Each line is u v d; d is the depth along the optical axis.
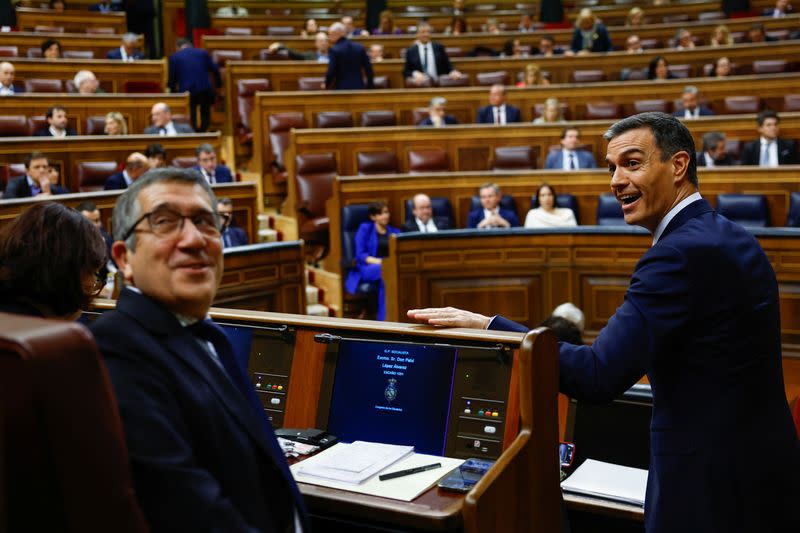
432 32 13.39
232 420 1.30
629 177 1.84
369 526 1.63
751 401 1.74
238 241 6.12
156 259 1.31
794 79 8.49
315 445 1.86
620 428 2.43
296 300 5.16
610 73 9.93
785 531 1.73
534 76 9.30
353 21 13.75
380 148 7.77
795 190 6.34
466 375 1.83
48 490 0.91
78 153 6.83
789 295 5.10
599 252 5.64
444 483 1.61
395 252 5.66
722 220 1.81
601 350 1.76
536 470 1.70
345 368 1.98
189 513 1.14
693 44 10.58
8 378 0.90
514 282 5.77
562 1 13.82
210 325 1.42
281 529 1.37
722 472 1.71
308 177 7.52
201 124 9.40
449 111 8.87
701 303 1.72
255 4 13.66
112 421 0.98
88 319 2.19
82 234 1.55
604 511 2.06
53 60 8.98
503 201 6.91
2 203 5.21
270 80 9.41
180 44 9.59
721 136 7.03
